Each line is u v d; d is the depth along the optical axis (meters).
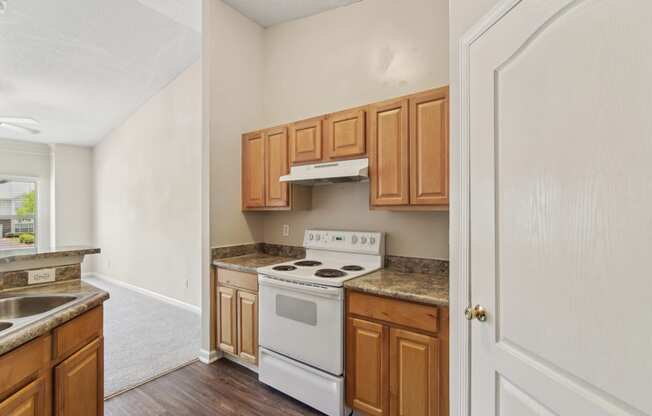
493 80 1.09
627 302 0.67
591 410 0.75
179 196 4.09
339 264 2.48
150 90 4.32
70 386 1.33
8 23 2.84
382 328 1.76
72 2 2.69
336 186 2.68
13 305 1.49
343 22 2.68
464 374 1.29
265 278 2.22
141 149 4.76
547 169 0.87
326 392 1.93
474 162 1.21
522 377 0.97
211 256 2.67
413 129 1.95
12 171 5.61
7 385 1.04
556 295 0.85
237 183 2.90
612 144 0.70
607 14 0.71
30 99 4.20
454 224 1.36
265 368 2.24
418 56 2.28
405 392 1.68
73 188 6.01
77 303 1.41
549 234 0.87
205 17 2.68
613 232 0.70
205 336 2.67
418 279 2.01
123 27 3.06
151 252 4.57
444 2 2.18
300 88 2.94
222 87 2.78
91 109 4.64
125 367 2.54
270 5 2.79
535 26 0.91
